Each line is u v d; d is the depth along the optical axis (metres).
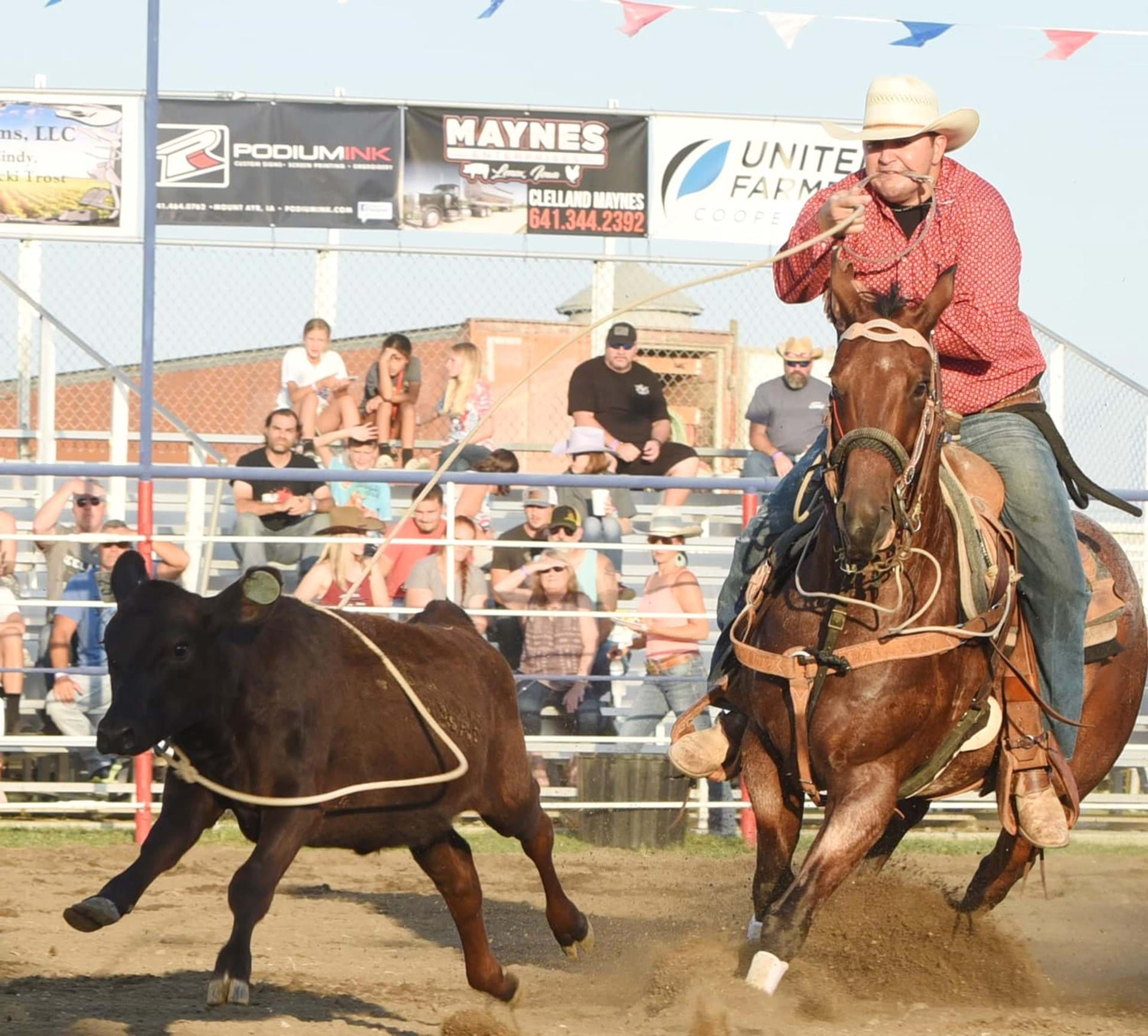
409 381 23.94
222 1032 9.73
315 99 23.06
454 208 23.61
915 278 11.11
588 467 22.73
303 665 9.70
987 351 11.15
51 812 20.02
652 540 21.09
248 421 26.11
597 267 24.59
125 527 20.56
